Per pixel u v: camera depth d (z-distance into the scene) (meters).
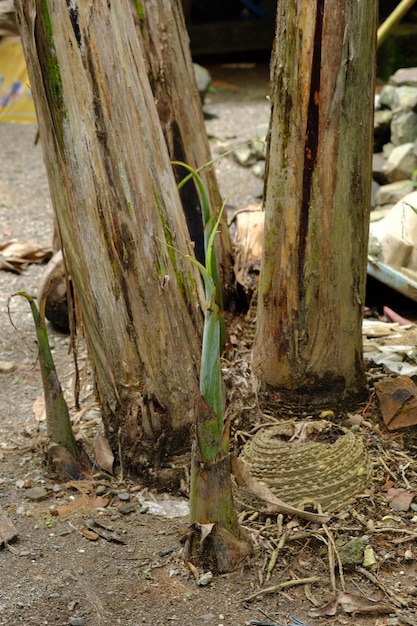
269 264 2.71
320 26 2.46
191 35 9.42
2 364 3.54
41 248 4.70
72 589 2.25
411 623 2.09
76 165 2.48
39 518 2.54
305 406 2.81
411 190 4.83
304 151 2.56
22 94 7.56
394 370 3.03
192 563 2.31
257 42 9.54
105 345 2.59
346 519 2.42
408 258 3.69
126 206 2.49
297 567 2.29
